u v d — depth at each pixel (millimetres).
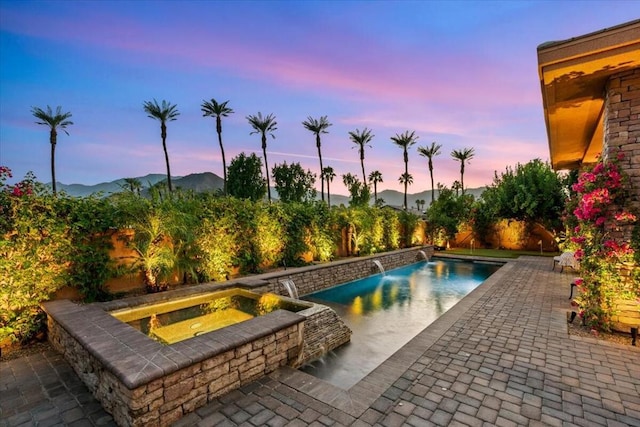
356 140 37781
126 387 2436
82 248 5484
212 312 5598
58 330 4262
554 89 4766
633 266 4531
